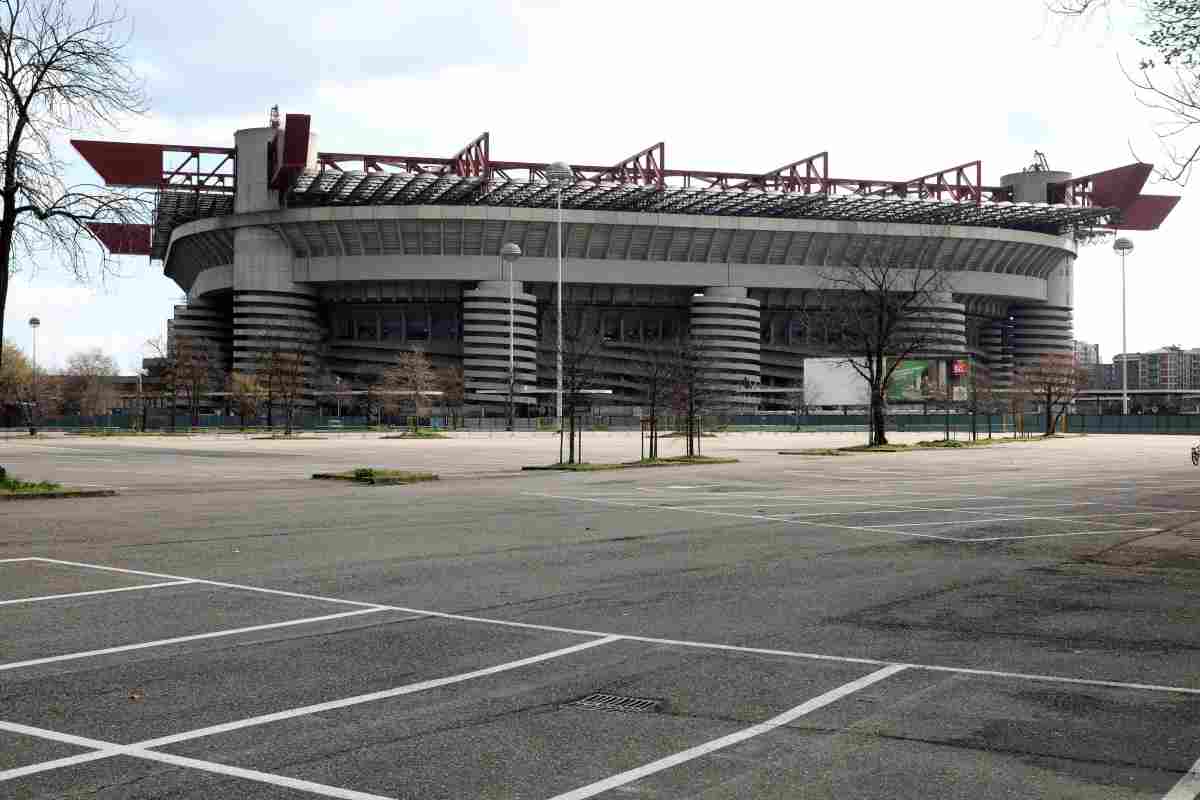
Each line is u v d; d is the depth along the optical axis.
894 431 113.31
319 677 7.75
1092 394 153.50
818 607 10.66
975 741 6.24
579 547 15.48
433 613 10.30
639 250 147.62
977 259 157.88
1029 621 9.92
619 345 156.75
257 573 12.85
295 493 26.33
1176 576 12.71
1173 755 5.97
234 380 127.06
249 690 7.36
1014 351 179.12
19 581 12.15
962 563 13.86
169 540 16.19
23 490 24.56
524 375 146.25
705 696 7.25
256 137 143.25
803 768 5.76
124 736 6.29
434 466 41.03
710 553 14.84
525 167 135.75
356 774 5.64
